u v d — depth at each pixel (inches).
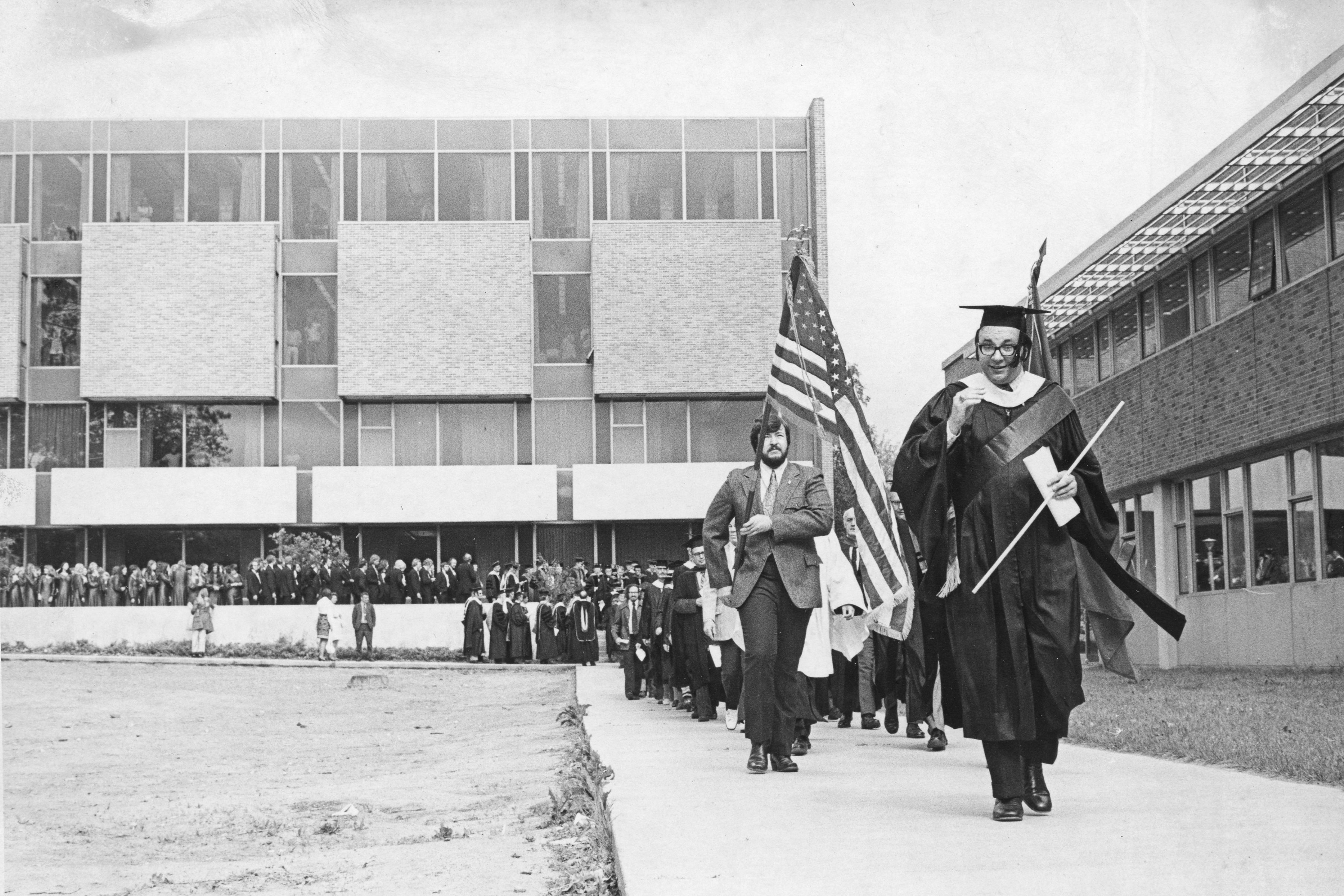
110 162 1448.1
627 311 1441.9
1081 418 1096.8
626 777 322.3
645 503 1444.4
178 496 1427.2
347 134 1457.9
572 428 1467.8
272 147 1453.0
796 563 329.1
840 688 508.7
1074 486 241.8
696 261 1443.2
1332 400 722.2
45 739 686.5
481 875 263.7
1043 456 243.6
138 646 1387.8
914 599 349.7
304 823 372.5
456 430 1470.2
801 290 366.9
